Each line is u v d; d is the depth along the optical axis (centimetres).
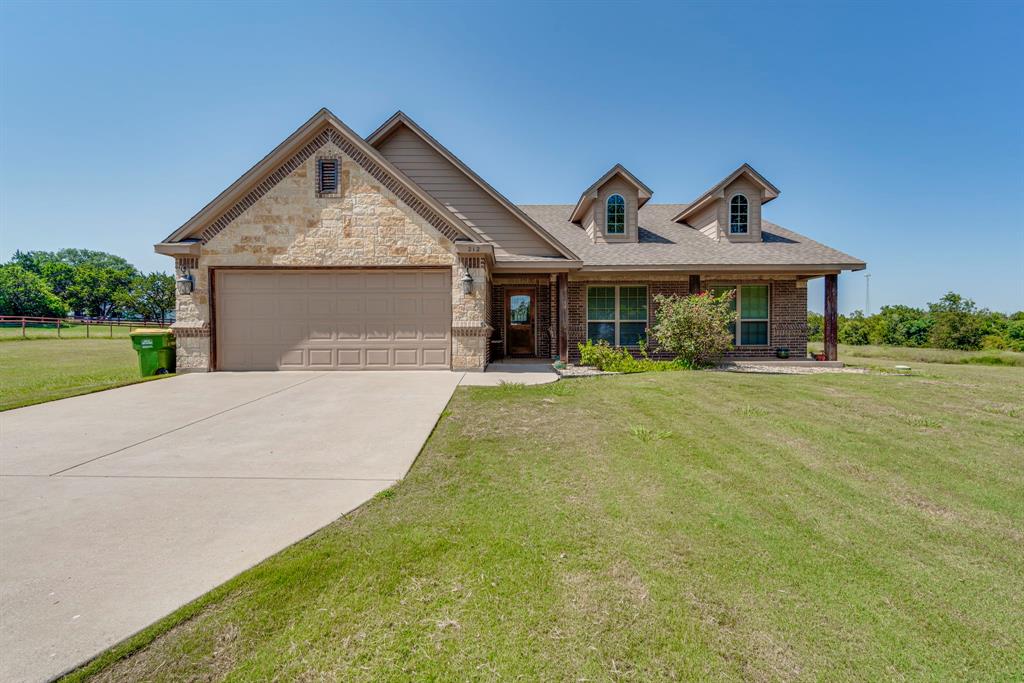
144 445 525
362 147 1042
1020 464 474
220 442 537
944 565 294
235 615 233
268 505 369
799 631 229
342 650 212
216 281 1071
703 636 223
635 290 1442
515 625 230
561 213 1747
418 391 834
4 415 659
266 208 1054
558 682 195
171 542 307
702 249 1390
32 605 238
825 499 390
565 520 346
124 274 7269
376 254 1056
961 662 211
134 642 213
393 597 250
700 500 385
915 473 449
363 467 458
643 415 665
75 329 3969
